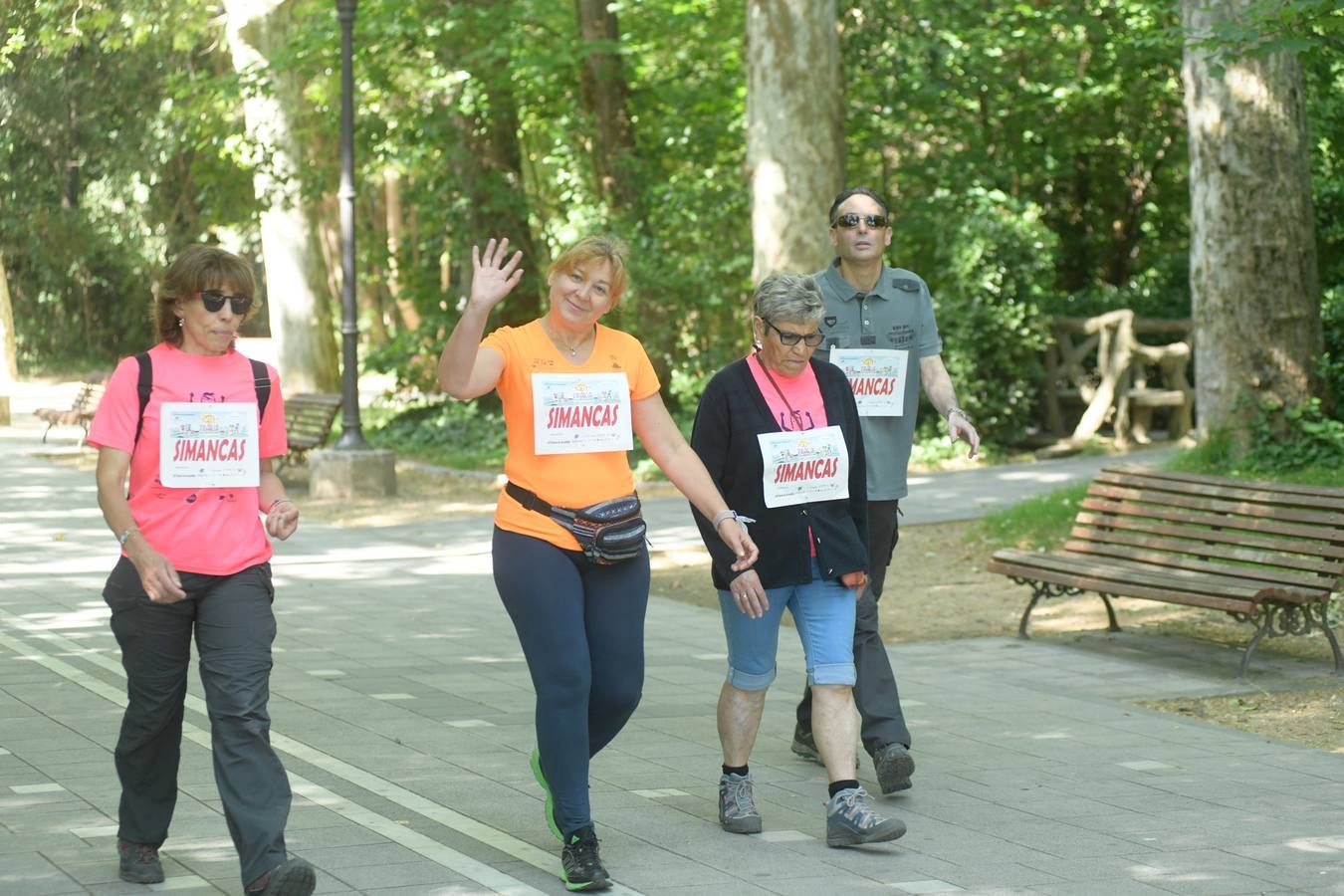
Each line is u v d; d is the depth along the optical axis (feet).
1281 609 38.63
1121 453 84.07
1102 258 109.09
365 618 43.93
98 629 40.98
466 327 21.01
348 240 74.79
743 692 23.98
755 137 71.26
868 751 26.02
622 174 95.91
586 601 21.77
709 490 22.68
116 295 194.80
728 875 21.71
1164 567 39.17
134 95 142.72
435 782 26.43
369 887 20.86
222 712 19.75
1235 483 38.70
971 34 90.58
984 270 83.25
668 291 89.81
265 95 96.68
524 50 89.66
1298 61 59.57
